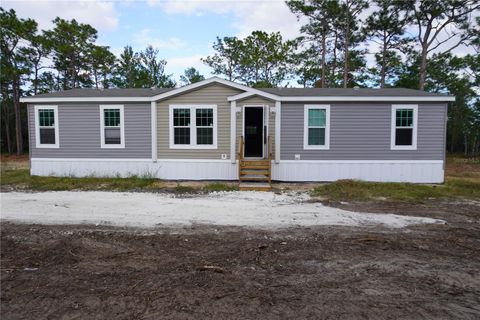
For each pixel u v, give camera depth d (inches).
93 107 461.7
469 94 1199.6
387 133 438.3
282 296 128.0
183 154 455.5
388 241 195.3
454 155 1199.6
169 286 136.3
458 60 1010.1
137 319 111.4
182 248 182.1
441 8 791.1
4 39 994.1
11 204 292.7
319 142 443.5
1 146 1273.4
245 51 1217.4
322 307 119.7
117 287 135.4
